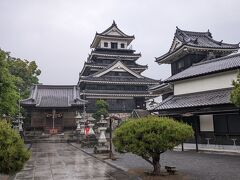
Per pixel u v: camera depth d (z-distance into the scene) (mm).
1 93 23250
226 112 22547
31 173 15312
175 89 31422
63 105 54000
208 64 30734
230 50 40219
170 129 12414
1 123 10070
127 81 63781
